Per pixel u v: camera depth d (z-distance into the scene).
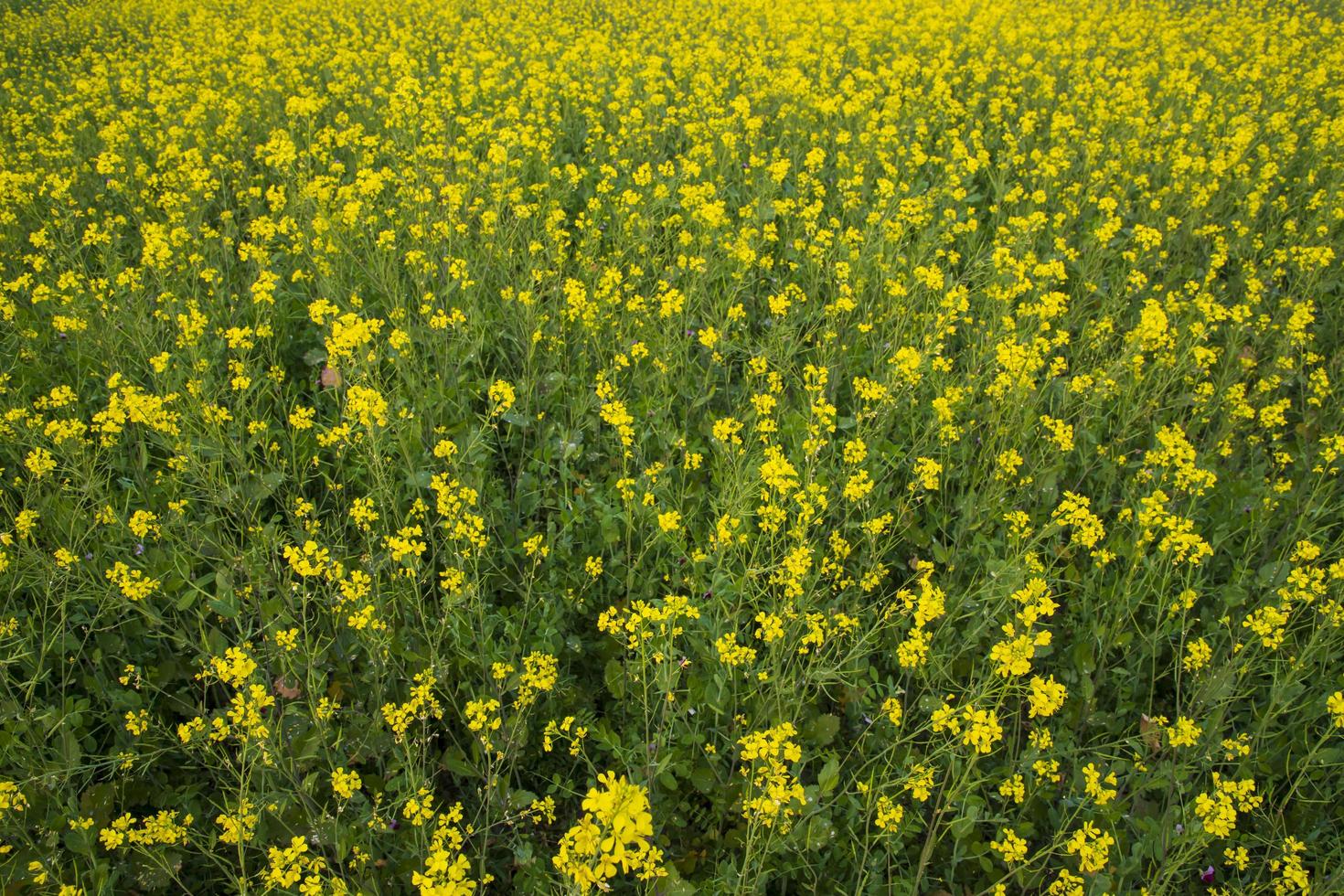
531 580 2.96
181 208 5.40
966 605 3.08
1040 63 9.03
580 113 7.62
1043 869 2.37
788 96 7.85
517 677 2.55
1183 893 2.47
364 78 8.73
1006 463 3.29
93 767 2.37
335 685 2.78
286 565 3.09
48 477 3.10
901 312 4.44
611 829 1.47
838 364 4.27
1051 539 3.46
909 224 5.29
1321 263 4.71
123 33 12.49
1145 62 10.14
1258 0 13.94
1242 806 2.20
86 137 6.91
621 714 2.86
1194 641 2.89
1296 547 2.89
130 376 3.95
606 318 4.31
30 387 3.83
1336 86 9.08
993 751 2.75
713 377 4.24
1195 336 4.04
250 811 2.19
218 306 4.36
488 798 2.39
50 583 2.71
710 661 2.73
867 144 6.52
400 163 6.30
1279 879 2.31
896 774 2.63
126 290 4.41
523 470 3.83
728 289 4.64
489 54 8.51
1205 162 6.07
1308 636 3.10
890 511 3.39
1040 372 4.42
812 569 3.13
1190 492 3.48
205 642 2.65
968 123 7.81
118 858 2.36
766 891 2.44
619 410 3.28
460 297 4.55
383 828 2.25
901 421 3.93
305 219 5.03
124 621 2.88
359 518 2.88
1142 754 2.67
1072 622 3.12
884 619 2.86
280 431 3.54
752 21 11.70
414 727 2.74
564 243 4.98
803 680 2.71
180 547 3.00
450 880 1.71
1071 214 5.73
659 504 3.24
